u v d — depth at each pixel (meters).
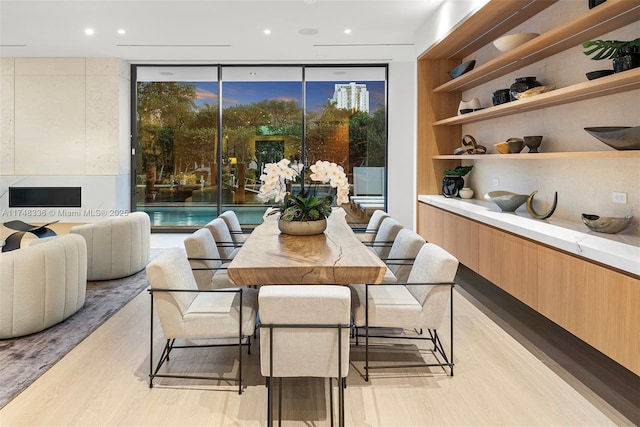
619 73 2.47
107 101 7.03
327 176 3.22
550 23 3.72
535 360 2.82
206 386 2.48
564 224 3.22
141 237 4.90
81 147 7.08
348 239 3.09
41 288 3.17
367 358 2.59
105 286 4.39
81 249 3.65
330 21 5.23
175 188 7.63
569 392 2.43
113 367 2.70
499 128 4.66
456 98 5.57
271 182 3.23
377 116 7.57
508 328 3.39
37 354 2.86
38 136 7.09
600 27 2.93
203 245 3.10
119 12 4.94
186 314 2.38
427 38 5.18
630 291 2.05
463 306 3.92
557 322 2.66
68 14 5.00
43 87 7.03
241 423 2.13
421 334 3.22
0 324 3.03
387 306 2.51
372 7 4.78
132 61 7.24
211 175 7.60
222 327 2.36
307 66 7.43
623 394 2.41
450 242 4.55
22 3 4.68
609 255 2.20
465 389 2.46
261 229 3.53
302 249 2.74
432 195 5.61
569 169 3.47
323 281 2.32
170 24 5.34
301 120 7.52
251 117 7.53
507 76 4.46
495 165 4.79
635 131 2.49
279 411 2.06
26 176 7.09
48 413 2.19
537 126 3.93
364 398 2.36
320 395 2.39
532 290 2.95
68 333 3.21
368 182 7.65
